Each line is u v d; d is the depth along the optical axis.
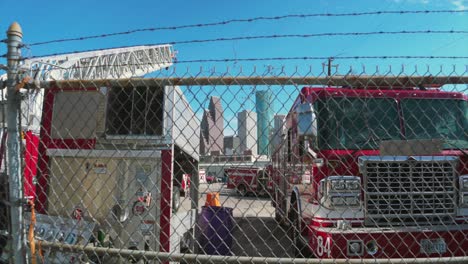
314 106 5.23
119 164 4.25
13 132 2.87
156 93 4.30
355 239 4.63
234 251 7.13
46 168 4.38
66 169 4.35
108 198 4.21
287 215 7.37
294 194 6.63
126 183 4.22
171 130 4.24
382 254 4.60
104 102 4.39
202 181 6.15
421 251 4.62
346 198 4.83
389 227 4.75
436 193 4.80
